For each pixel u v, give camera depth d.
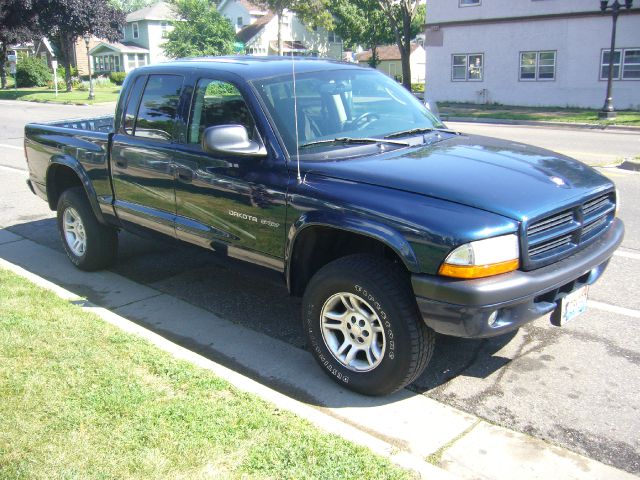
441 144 4.44
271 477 2.89
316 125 4.39
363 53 67.00
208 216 4.66
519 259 3.44
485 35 27.78
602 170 11.38
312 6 51.25
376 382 3.77
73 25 38.50
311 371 4.27
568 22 25.27
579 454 3.33
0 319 4.60
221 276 6.12
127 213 5.46
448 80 29.53
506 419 3.66
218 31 55.72
